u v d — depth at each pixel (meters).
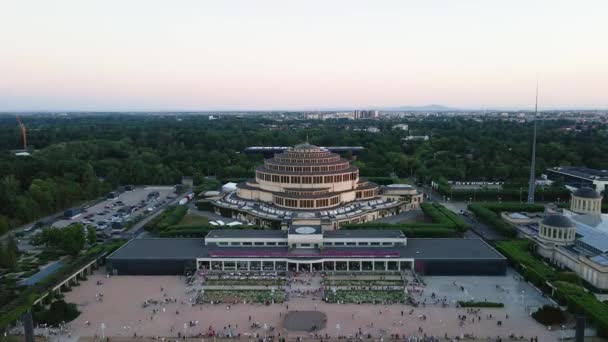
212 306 197.50
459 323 180.88
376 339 168.75
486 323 180.75
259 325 179.62
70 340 167.62
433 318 185.38
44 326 177.38
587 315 175.12
